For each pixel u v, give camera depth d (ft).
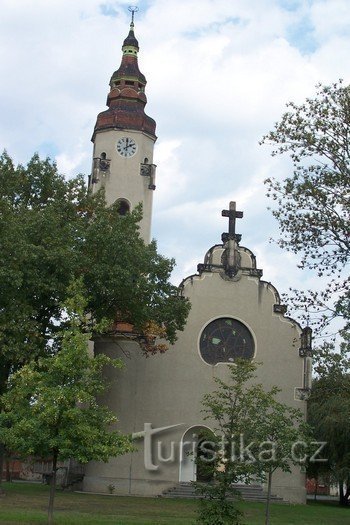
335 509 130.11
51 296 110.32
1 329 101.76
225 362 143.64
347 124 94.07
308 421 148.66
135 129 179.32
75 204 125.80
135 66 189.37
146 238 172.86
